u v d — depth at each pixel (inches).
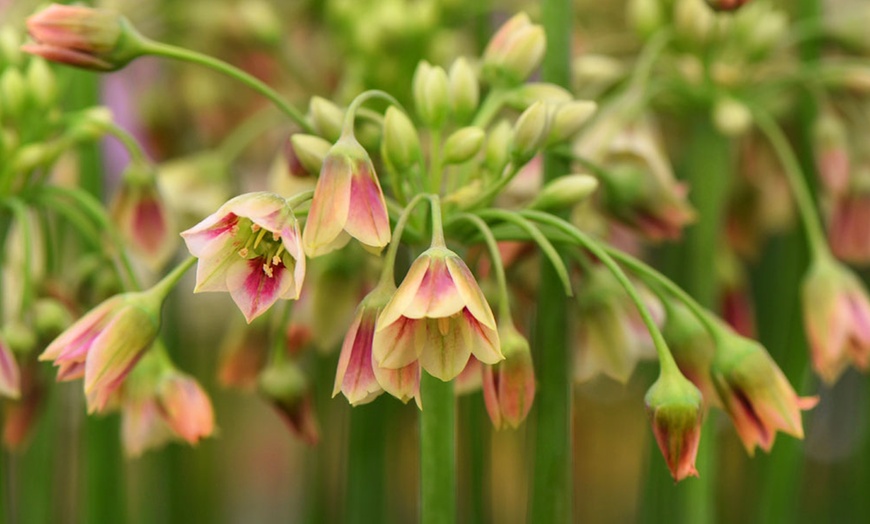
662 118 23.5
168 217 20.5
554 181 18.3
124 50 18.3
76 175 22.5
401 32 22.4
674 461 17.2
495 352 16.4
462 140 17.8
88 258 20.3
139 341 17.7
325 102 18.1
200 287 16.6
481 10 23.0
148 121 24.8
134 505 25.2
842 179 21.4
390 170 17.8
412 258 18.1
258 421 31.7
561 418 18.8
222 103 24.8
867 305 20.1
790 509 22.0
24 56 20.5
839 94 22.0
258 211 16.4
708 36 21.4
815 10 22.4
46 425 21.4
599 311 19.0
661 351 17.3
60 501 24.0
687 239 22.4
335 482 23.6
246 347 20.6
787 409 17.8
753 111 21.3
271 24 23.8
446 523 17.9
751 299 25.3
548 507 18.8
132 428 19.0
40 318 19.5
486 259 19.6
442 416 17.9
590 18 24.8
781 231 24.4
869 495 23.6
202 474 25.6
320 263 19.4
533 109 17.6
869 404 23.7
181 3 24.6
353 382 16.6
